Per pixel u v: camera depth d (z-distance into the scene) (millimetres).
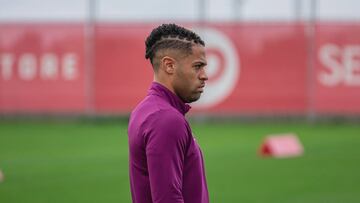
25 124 67062
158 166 10039
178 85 10734
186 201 10586
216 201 30828
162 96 10656
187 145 10422
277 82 65250
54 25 65875
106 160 43312
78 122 68562
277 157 44656
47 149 49125
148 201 10703
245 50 65312
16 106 66438
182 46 10609
